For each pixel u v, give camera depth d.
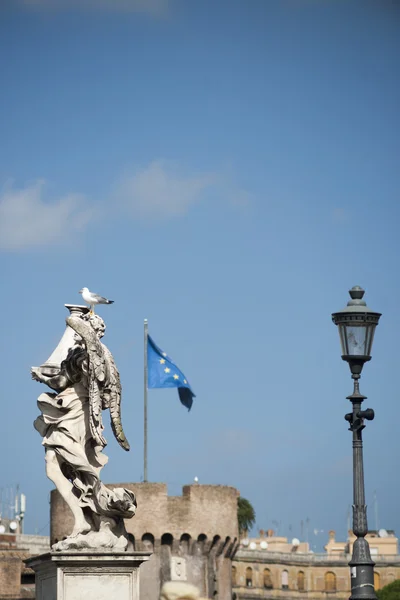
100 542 19.91
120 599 19.75
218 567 131.88
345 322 25.56
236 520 133.88
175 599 13.44
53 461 20.38
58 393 20.59
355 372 25.67
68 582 19.69
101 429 20.31
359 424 25.62
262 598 199.12
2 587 138.75
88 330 20.27
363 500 25.48
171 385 121.50
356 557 25.30
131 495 20.12
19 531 164.00
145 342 121.69
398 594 196.38
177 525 129.12
